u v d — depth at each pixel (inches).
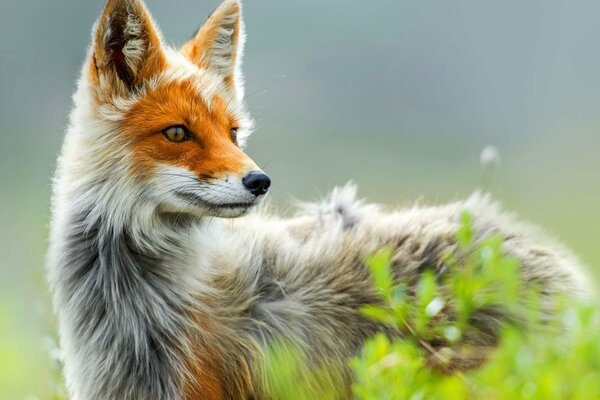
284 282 632.4
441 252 626.8
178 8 3826.3
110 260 607.5
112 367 603.8
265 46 3860.7
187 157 603.5
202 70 644.7
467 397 496.4
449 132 3548.2
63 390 697.6
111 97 610.5
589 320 450.0
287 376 584.7
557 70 4424.2
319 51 3934.5
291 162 2640.3
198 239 622.8
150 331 603.8
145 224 605.0
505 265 497.4
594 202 1831.9
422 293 498.9
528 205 1844.2
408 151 3063.5
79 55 3668.8
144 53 615.2
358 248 642.2
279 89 3474.4
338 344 617.6
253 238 653.9
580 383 429.1
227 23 672.4
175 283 609.3
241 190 594.2
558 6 4955.7
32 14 3796.8
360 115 3513.8
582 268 674.2
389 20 4471.0
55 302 622.8
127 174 601.9
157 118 604.7
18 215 2030.0
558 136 3403.1
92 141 612.1
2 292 1286.9
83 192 611.2
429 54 4375.0
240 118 661.9
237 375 608.1
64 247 615.2
